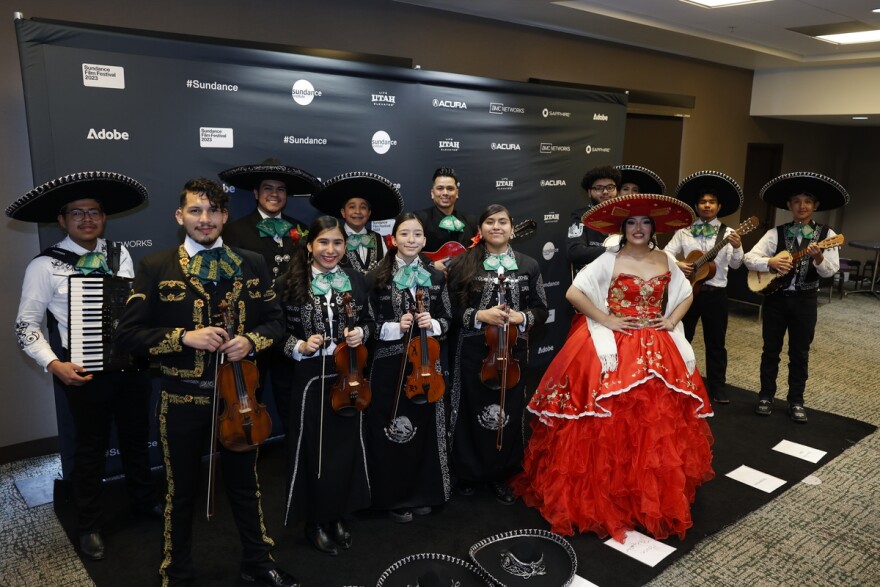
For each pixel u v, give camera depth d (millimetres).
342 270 2799
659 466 2990
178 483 2395
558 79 6020
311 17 4402
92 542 2854
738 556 2922
